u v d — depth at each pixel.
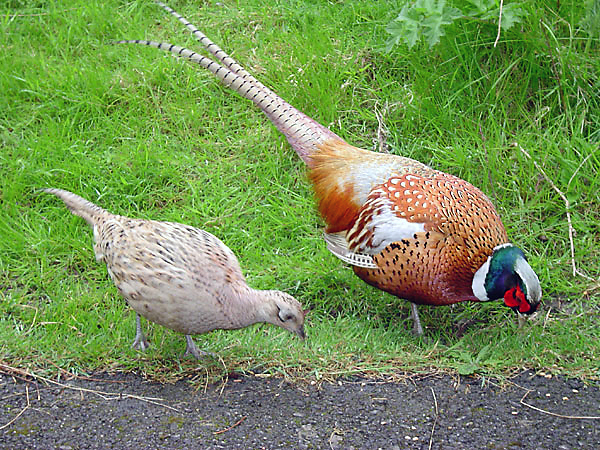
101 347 2.41
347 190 2.49
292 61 2.93
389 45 2.80
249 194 2.73
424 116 2.81
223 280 2.33
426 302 2.44
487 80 2.84
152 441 2.23
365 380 2.36
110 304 2.52
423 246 2.38
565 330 2.46
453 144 2.76
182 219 2.68
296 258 2.61
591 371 2.37
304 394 2.33
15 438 2.24
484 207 2.41
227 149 2.82
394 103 2.84
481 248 2.38
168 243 2.33
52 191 2.51
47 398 2.32
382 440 2.24
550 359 2.40
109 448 2.22
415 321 2.50
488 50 2.85
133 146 2.81
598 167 2.68
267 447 2.22
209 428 2.26
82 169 2.76
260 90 2.61
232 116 2.87
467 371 2.37
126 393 2.33
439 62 2.87
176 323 2.34
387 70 2.92
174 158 2.79
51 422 2.27
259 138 2.82
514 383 2.36
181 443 2.23
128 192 2.74
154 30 3.08
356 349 2.43
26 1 3.17
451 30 2.85
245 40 3.01
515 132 2.79
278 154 2.79
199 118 2.87
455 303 2.51
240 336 2.47
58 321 2.47
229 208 2.71
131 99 2.89
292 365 2.39
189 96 2.91
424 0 2.80
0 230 2.65
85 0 3.16
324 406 2.30
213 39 3.02
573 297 2.53
